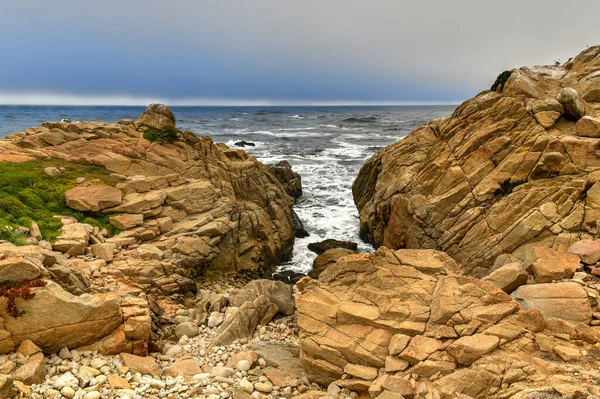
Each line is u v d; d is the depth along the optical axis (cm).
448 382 693
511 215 1464
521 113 1748
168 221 1666
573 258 1073
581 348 736
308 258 2198
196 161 2288
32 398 714
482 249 1482
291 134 7438
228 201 1988
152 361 904
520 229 1391
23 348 813
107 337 930
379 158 2712
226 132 7731
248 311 1219
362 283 978
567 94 1656
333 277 1031
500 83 2042
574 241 1280
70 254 1323
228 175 2405
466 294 867
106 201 1598
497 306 831
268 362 983
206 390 819
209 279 1688
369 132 7850
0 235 1196
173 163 2169
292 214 2628
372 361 824
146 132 2308
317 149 5350
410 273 965
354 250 2217
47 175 1723
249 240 1948
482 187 1662
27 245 1145
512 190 1564
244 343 1111
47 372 804
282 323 1276
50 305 852
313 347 890
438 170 1867
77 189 1625
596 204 1340
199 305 1355
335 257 1942
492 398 650
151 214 1673
